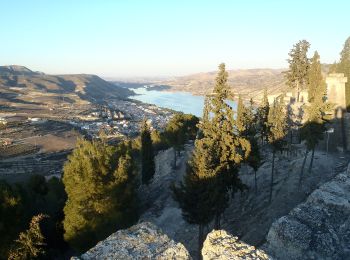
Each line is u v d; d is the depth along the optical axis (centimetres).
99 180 4603
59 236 5019
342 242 2872
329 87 7162
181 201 4172
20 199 4091
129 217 4847
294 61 8712
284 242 2875
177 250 2180
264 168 6353
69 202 4606
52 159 18538
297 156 6575
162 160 9369
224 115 4259
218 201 4047
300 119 7744
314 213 3106
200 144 4084
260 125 6981
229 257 2047
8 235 3875
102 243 2225
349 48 8538
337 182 3644
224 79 4231
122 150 7488
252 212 5081
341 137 6812
